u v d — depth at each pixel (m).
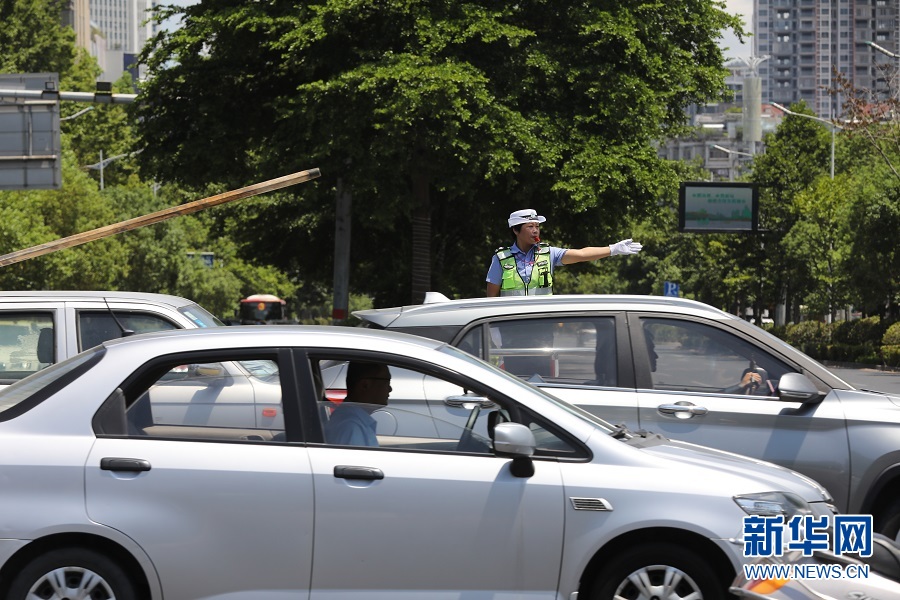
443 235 61.06
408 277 64.06
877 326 82.31
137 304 16.02
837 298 93.75
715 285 119.31
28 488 9.10
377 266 67.06
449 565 9.20
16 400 9.57
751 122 164.25
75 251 74.38
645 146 44.88
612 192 43.78
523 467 9.27
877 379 52.69
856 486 11.79
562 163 43.75
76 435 9.29
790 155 108.38
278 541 9.16
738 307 127.00
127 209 104.81
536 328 12.53
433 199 54.19
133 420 9.38
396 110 39.91
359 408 9.52
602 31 44.09
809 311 103.25
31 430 9.30
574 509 9.22
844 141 108.38
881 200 73.62
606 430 9.91
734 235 108.56
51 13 126.50
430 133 41.00
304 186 44.06
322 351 9.63
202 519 9.13
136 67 50.50
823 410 11.98
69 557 9.09
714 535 9.16
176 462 9.20
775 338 12.51
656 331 12.47
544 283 16.30
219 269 122.81
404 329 12.62
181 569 9.09
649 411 12.11
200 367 9.55
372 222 45.22
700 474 9.41
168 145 50.50
